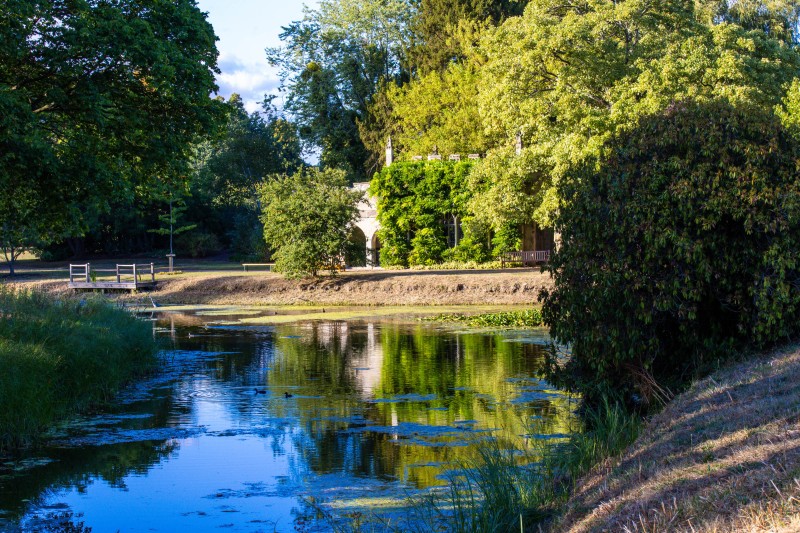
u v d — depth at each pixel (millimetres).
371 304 36438
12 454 11141
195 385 16453
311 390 15781
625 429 9531
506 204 34250
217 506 8883
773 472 5855
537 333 25047
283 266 39656
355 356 20578
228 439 11852
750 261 11180
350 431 12250
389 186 46438
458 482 9453
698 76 27453
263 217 41188
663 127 11781
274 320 30469
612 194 11281
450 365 18781
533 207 34312
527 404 14000
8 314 14969
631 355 10914
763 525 5062
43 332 14250
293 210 40000
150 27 19594
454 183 45938
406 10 68312
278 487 9555
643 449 7980
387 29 68125
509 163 33906
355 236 50000
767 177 10961
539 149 31656
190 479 9914
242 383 16656
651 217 10969
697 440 7512
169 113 21016
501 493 7918
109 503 9000
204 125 21438
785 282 10789
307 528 8125
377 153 63812
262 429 12453
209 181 69125
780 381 8789
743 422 7539
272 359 20203
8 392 11695
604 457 8539
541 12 31562
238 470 10273
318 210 39500
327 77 66688
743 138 11383
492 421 12680
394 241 46531
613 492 6977
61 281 43031
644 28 30469
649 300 11086
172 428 12547
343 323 29094
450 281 37656
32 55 18156
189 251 66188
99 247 68625
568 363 12641
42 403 12422
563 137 29688
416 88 58438
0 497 9312
